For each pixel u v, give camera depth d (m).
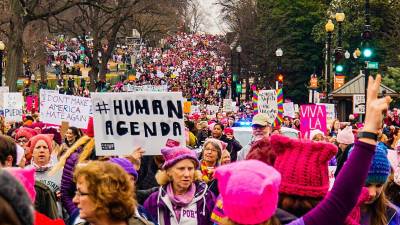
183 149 7.20
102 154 8.25
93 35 62.72
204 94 94.94
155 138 8.24
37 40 72.81
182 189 7.16
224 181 3.95
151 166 9.49
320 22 67.81
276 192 3.86
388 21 62.19
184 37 180.38
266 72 74.25
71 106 15.04
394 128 19.59
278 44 73.06
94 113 8.23
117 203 4.61
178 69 133.38
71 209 8.47
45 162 9.47
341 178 3.98
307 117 17.83
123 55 131.25
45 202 7.80
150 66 131.88
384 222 5.58
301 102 72.94
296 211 4.51
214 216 5.76
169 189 7.23
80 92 72.06
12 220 2.68
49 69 112.31
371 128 4.02
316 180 4.49
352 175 3.96
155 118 8.22
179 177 7.09
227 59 111.88
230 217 3.86
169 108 8.21
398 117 31.39
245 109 51.50
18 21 40.53
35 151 9.38
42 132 14.87
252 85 74.31
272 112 20.27
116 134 8.23
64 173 8.62
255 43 78.12
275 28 74.75
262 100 20.42
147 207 7.23
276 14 73.50
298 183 4.49
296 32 71.94
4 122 21.94
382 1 61.34
